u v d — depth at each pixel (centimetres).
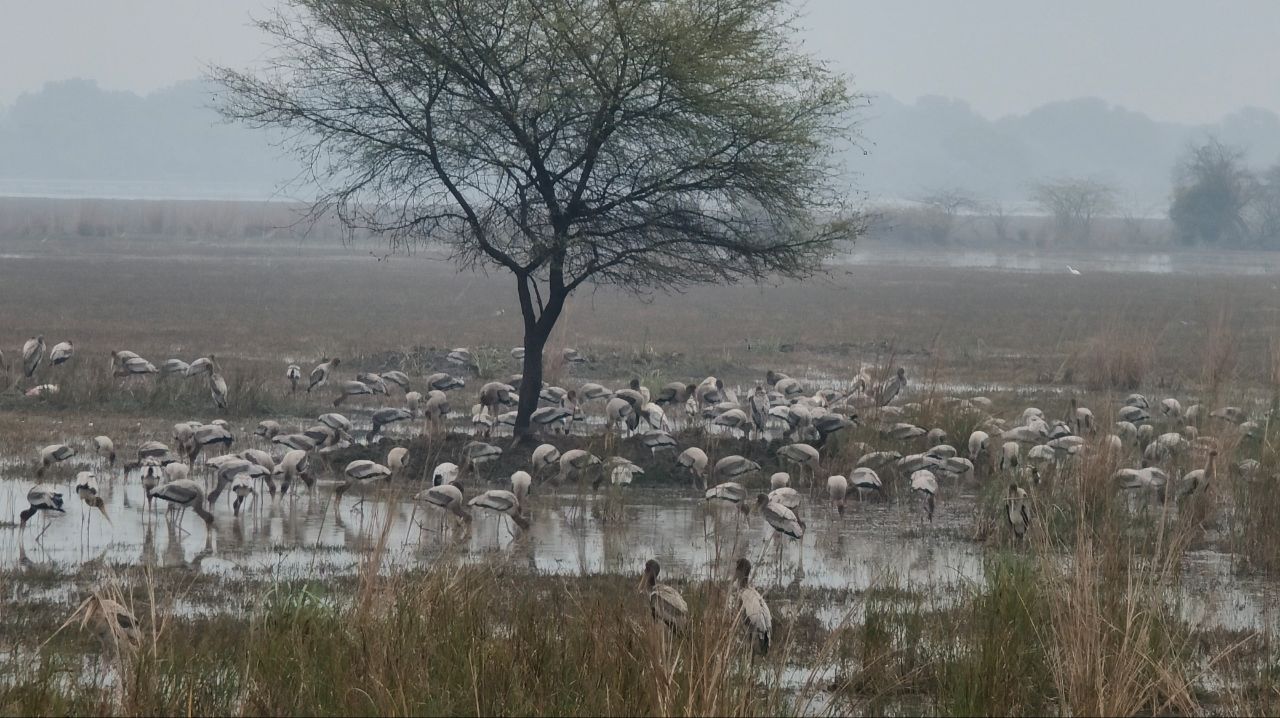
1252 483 3825
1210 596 2930
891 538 3569
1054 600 2356
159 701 1886
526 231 4419
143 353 6831
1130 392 6425
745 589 2238
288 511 3744
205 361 5484
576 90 4300
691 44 4194
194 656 2089
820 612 2766
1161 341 8562
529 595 2514
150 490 3572
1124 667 2077
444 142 4431
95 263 14688
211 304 10081
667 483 4303
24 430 4725
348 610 2383
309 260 16912
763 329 9250
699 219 4559
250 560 3131
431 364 6850
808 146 4481
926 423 4788
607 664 2028
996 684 2128
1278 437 4247
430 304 10869
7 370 5662
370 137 4488
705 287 13800
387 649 2041
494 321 9481
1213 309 11738
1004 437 4538
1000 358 7762
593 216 4512
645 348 7394
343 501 3891
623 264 4566
